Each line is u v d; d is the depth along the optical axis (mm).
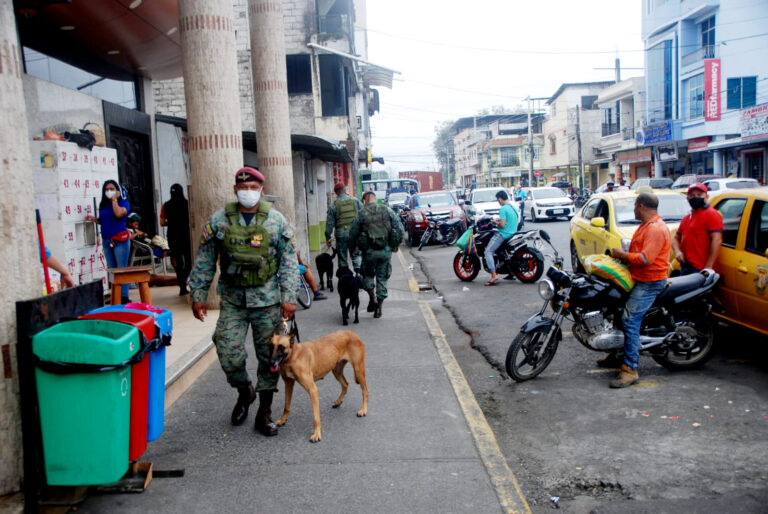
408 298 10414
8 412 3273
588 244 10578
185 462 4137
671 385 5637
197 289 4457
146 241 10727
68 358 3084
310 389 4441
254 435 4586
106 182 8188
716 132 32531
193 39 7598
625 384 5633
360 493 3684
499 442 4652
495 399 5578
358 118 33031
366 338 7504
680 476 3984
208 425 4797
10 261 3252
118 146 10742
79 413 3141
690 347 5891
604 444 4504
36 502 3211
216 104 7688
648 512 3592
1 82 3230
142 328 3449
